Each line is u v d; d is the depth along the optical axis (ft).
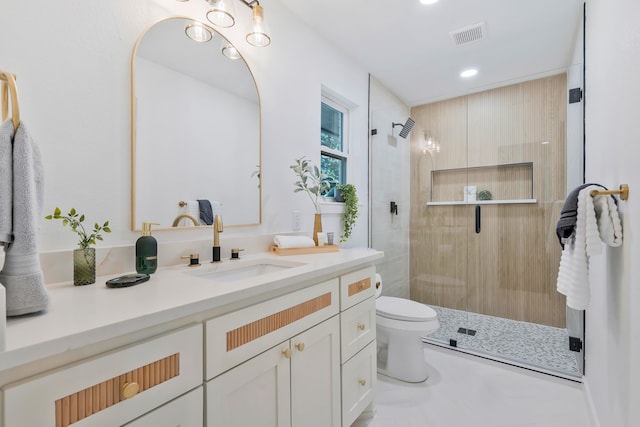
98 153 3.56
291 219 6.30
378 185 9.41
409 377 6.50
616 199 3.85
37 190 2.36
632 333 3.16
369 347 5.23
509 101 9.48
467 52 7.89
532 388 6.22
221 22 4.39
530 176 9.17
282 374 3.46
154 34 4.12
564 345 7.91
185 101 4.49
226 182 5.06
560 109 8.77
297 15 6.48
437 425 5.17
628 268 3.33
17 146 2.19
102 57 3.59
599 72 4.95
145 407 2.26
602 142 4.82
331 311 4.31
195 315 2.66
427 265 10.80
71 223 3.18
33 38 3.09
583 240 3.92
